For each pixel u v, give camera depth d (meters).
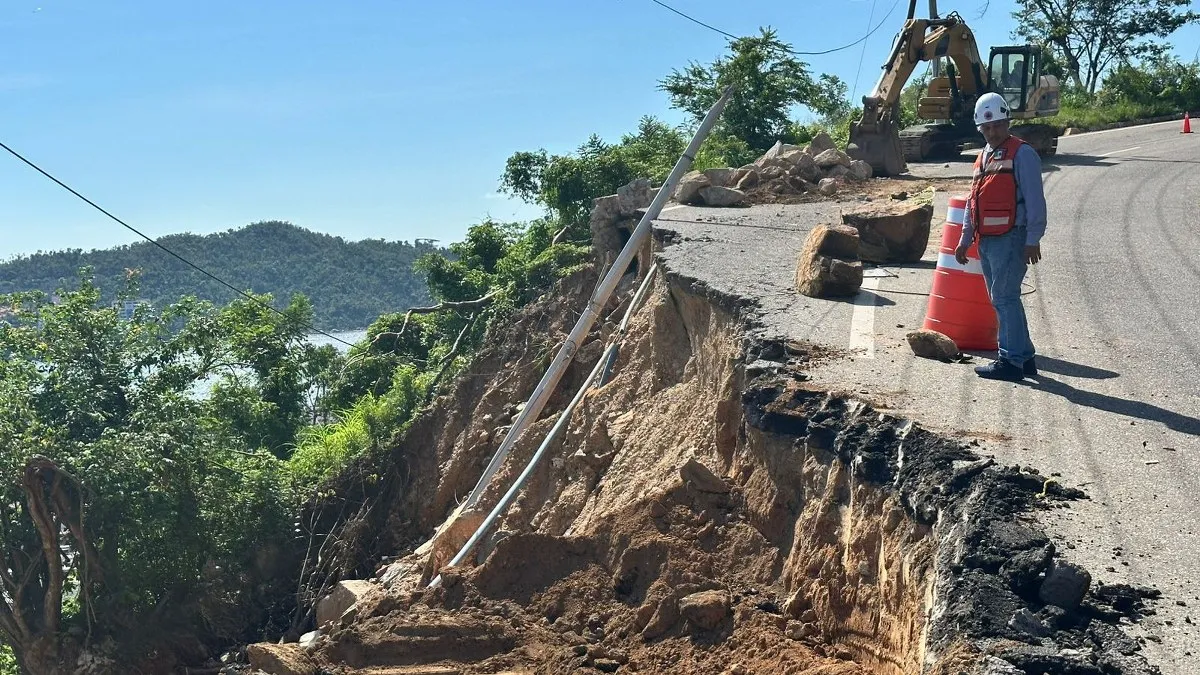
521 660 8.18
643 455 12.05
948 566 5.51
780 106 32.22
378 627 8.78
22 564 18.31
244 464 20.34
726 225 16.66
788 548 8.05
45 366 20.25
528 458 15.33
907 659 5.89
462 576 9.26
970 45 24.78
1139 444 6.75
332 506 21.14
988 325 9.35
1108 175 21.22
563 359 14.93
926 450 6.81
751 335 10.02
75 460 17.31
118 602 17.66
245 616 19.02
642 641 8.00
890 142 22.78
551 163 28.06
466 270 29.72
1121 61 55.41
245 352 29.53
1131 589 4.97
